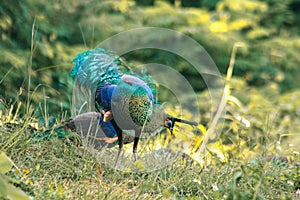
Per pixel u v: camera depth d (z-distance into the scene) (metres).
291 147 10.09
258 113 14.64
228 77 12.85
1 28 15.07
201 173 8.71
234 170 8.27
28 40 15.28
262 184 7.71
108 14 17.97
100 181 8.00
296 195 8.40
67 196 7.34
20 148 8.67
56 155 8.93
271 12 22.30
